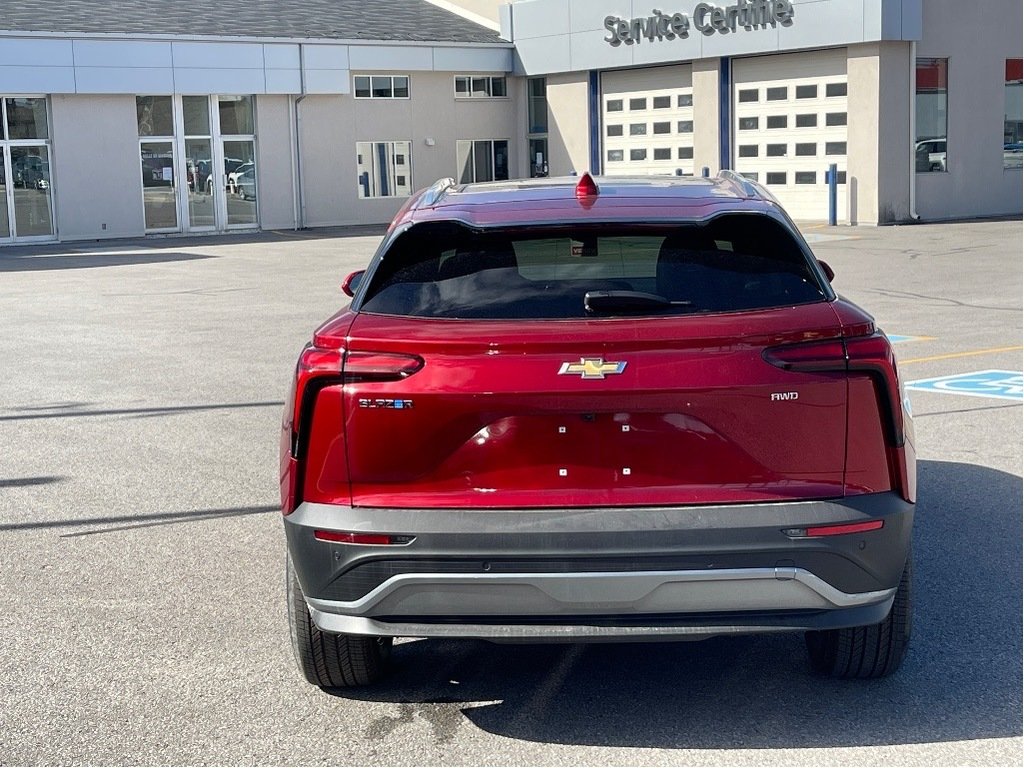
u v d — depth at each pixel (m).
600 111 36.09
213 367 12.05
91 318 16.45
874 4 28.06
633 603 3.73
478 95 38.00
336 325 3.97
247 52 33.88
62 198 32.31
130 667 4.73
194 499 7.20
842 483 3.80
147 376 11.59
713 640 4.89
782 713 4.18
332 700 4.39
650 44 33.56
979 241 24.36
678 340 3.73
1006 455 7.70
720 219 4.14
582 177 4.49
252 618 5.25
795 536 3.71
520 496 3.77
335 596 3.87
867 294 16.56
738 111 32.19
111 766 3.90
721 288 3.96
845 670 4.38
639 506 3.75
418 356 3.78
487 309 3.93
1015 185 31.80
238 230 35.00
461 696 4.40
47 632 5.12
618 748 3.94
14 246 31.28
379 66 35.84
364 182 36.62
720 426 3.74
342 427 3.84
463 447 3.79
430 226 4.21
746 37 31.05
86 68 31.78
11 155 31.69
